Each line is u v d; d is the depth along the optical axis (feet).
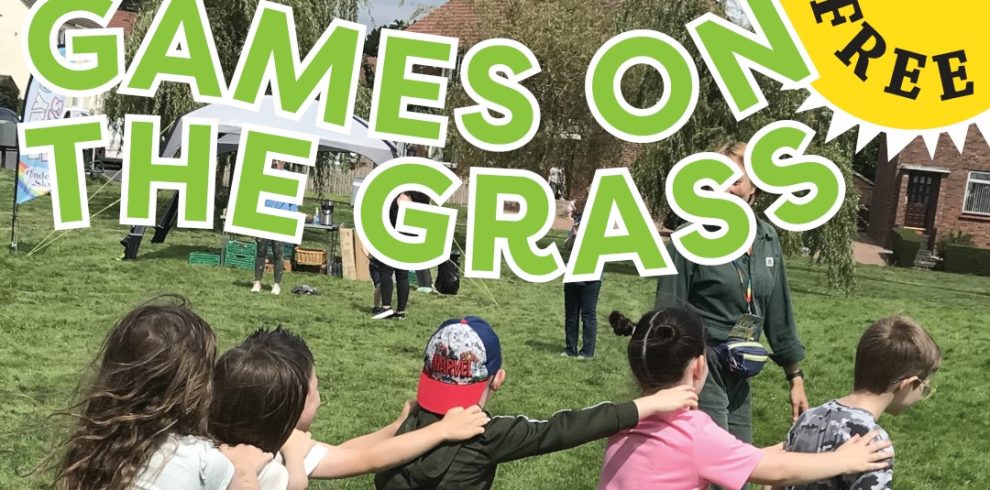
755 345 13.15
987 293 75.36
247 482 7.52
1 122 89.92
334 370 25.29
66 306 30.83
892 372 9.56
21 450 16.22
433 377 9.25
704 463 9.19
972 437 23.67
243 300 35.12
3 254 40.52
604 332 33.53
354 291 40.52
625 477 9.49
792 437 10.02
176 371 7.11
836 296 60.08
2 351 23.94
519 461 18.51
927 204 109.29
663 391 9.54
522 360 28.60
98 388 7.13
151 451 6.93
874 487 8.97
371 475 16.89
